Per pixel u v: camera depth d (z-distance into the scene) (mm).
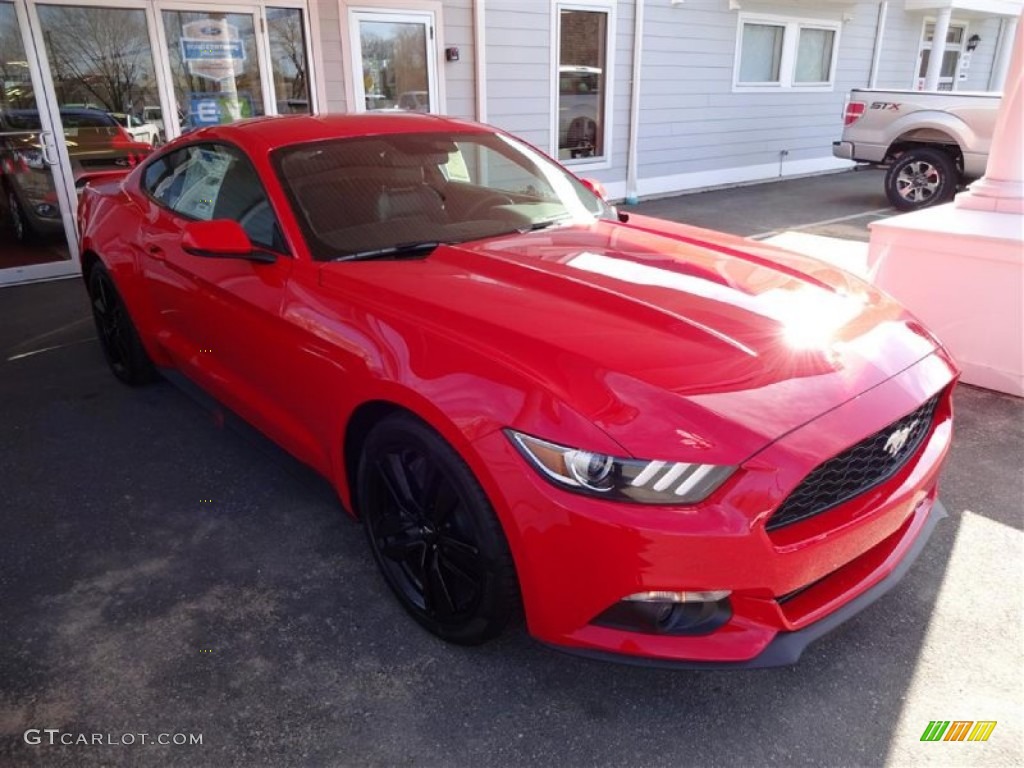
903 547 2268
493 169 3453
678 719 2104
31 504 3227
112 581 2715
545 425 1872
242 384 3191
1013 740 2016
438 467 2131
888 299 2699
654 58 10844
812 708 2135
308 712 2135
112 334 4418
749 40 12211
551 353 2021
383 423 2305
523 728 2078
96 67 6844
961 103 9133
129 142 7160
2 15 6340
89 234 4215
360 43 8219
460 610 2262
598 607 1873
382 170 3139
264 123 3371
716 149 12352
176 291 3436
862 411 1987
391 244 2861
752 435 1828
